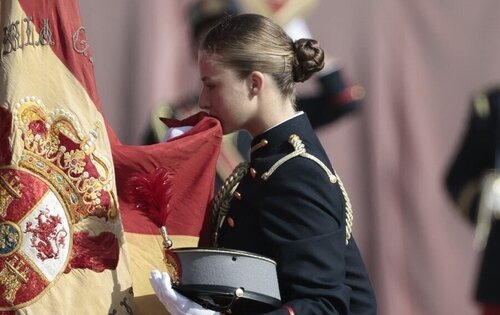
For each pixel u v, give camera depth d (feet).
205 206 41.52
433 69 78.07
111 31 73.87
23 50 38.37
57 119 38.50
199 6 66.69
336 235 38.19
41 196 37.93
